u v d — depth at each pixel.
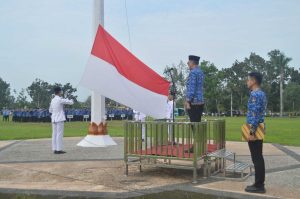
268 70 103.88
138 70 10.81
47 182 9.49
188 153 9.37
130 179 9.73
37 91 106.69
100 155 13.91
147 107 10.80
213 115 93.50
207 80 84.06
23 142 19.00
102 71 10.56
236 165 10.26
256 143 8.30
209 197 7.94
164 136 9.86
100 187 8.88
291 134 25.52
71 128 32.31
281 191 8.44
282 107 95.31
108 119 52.75
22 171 10.77
